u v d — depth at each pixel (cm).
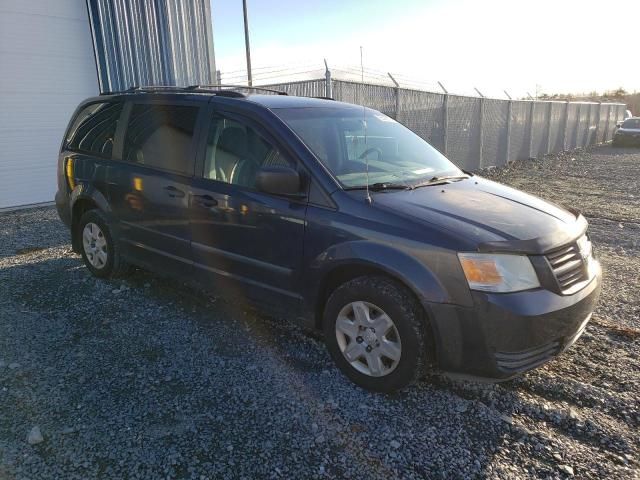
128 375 350
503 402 323
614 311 475
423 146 469
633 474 261
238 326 431
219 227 398
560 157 2119
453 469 265
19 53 1023
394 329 314
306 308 360
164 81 1255
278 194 349
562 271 311
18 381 340
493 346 292
